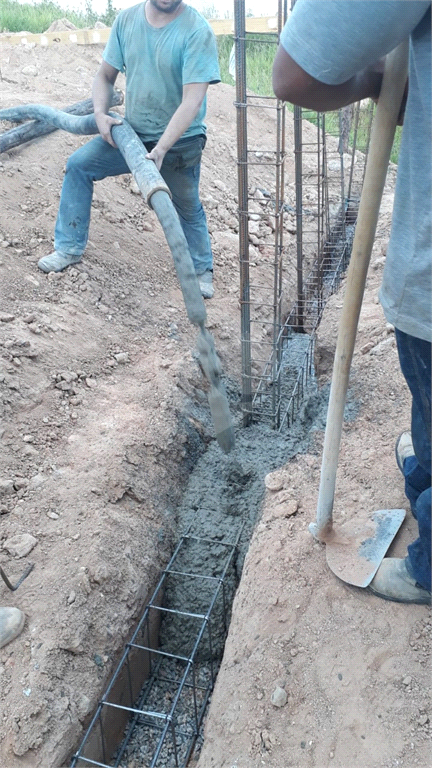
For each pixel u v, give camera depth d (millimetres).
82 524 3066
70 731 2461
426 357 1885
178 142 4180
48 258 4656
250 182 7191
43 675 2498
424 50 1516
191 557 3422
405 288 1797
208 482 3830
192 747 2838
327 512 2520
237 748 2215
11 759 2305
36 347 3953
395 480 2922
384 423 3346
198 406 4273
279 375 4359
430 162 1603
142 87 4078
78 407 3791
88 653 2689
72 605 2732
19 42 8828
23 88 7586
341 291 5297
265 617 2521
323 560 2629
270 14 9195
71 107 5957
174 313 4891
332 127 9641
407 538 2629
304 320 5539
